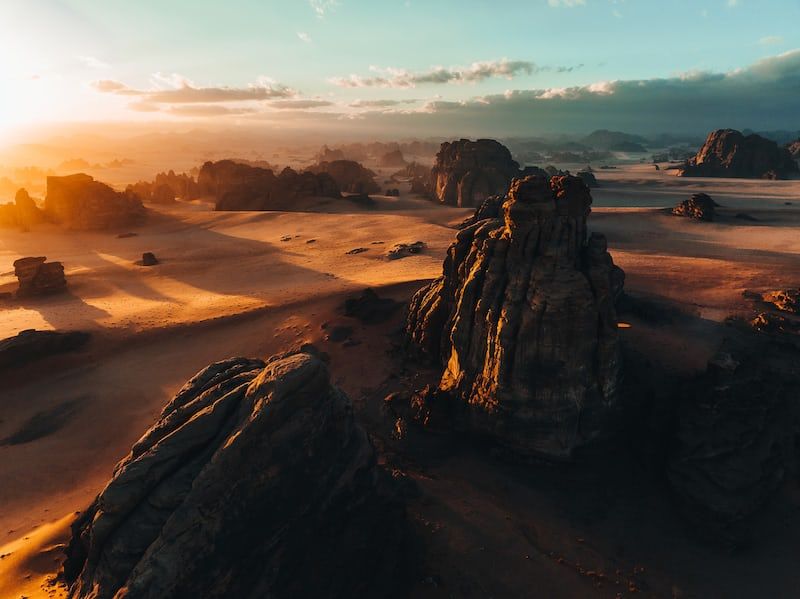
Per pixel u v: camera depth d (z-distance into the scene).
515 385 32.59
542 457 32.38
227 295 81.62
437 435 36.19
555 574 23.42
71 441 42.47
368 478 21.42
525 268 33.69
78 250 138.62
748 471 29.03
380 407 41.28
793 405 34.59
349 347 53.12
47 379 53.41
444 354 43.31
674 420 32.59
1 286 94.56
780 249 91.69
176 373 54.03
